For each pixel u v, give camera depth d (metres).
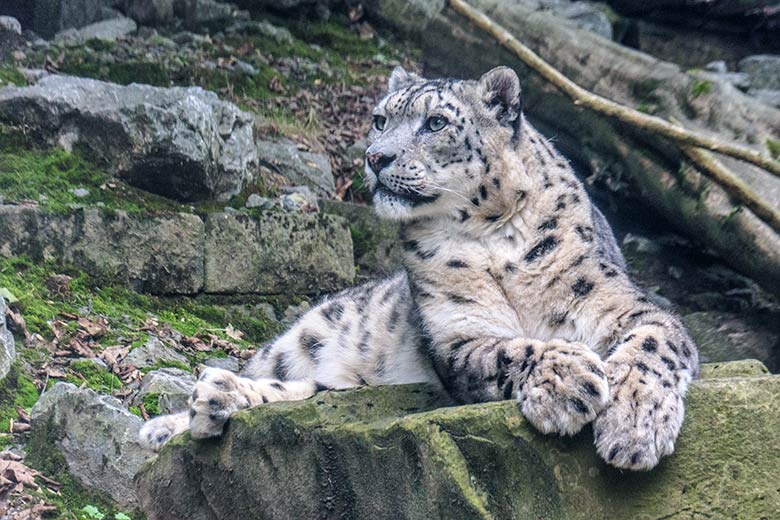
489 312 7.90
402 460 6.08
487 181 8.13
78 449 9.08
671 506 5.99
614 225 15.80
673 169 14.12
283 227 13.79
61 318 11.34
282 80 20.38
